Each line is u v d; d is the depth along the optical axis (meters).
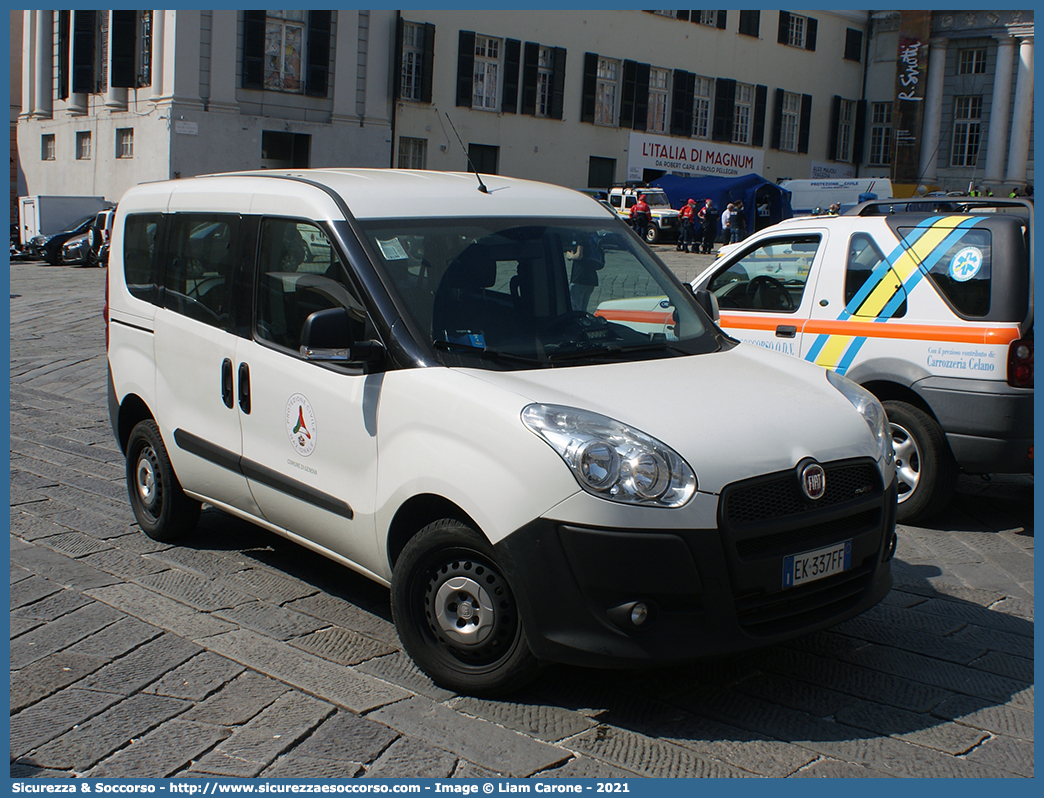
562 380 3.82
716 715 3.65
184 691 3.74
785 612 3.61
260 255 4.65
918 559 5.47
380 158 35.06
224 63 31.84
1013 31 43.88
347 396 4.09
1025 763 3.35
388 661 4.06
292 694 3.72
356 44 34.00
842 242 6.49
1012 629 4.50
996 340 5.64
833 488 3.72
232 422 4.77
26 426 8.23
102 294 19.52
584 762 3.31
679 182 35.56
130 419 5.75
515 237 4.43
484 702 3.72
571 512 3.39
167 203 5.48
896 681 3.96
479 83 37.22
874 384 6.25
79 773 3.20
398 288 4.05
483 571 3.67
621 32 40.16
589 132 39.94
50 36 37.94
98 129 35.06
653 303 4.62
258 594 4.76
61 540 5.47
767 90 45.28
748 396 3.89
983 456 5.71
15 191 40.53
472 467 3.59
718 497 3.42
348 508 4.11
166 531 5.43
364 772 3.21
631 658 3.39
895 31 47.75
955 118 46.41
